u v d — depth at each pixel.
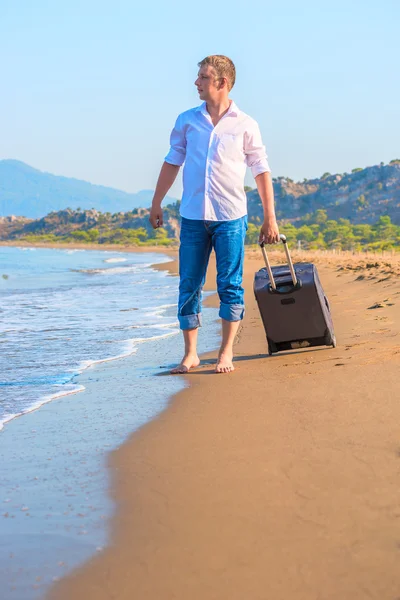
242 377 5.07
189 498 2.66
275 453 3.13
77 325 10.55
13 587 2.03
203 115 5.30
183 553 2.20
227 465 3.02
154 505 2.62
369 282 13.91
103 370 6.29
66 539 2.36
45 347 8.09
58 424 4.09
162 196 5.55
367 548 2.14
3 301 16.12
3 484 2.99
